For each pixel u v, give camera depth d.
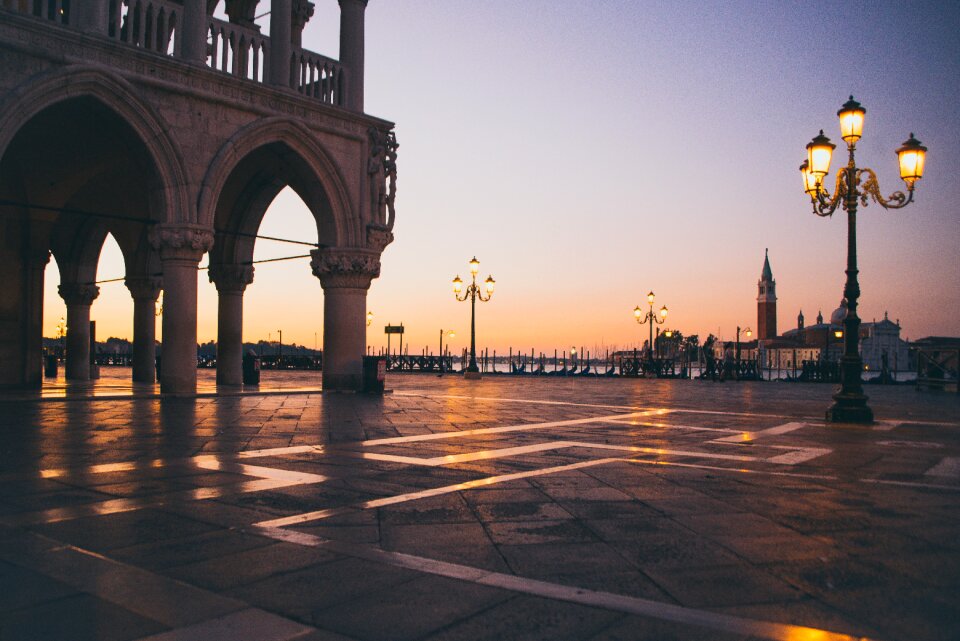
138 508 6.16
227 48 20.03
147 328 27.36
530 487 7.27
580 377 49.66
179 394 19.11
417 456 9.30
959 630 3.57
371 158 23.11
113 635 3.39
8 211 22.28
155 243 18.78
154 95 18.25
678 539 5.30
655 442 11.09
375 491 7.00
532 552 4.93
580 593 4.09
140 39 18.23
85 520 5.71
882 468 8.71
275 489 7.05
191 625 3.54
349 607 3.84
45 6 16.47
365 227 22.95
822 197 15.85
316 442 10.59
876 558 4.85
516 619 3.68
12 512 5.97
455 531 5.49
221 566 4.55
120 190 25.27
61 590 4.02
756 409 18.39
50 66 16.42
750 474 8.18
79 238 28.22
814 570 4.57
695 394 26.00
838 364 41.88
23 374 22.67
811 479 7.88
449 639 3.43
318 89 22.62
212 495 6.73
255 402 18.27
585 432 12.35
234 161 19.81
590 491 7.09
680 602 3.96
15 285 22.44
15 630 3.43
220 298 25.75
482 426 13.16
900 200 14.95
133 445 9.98
